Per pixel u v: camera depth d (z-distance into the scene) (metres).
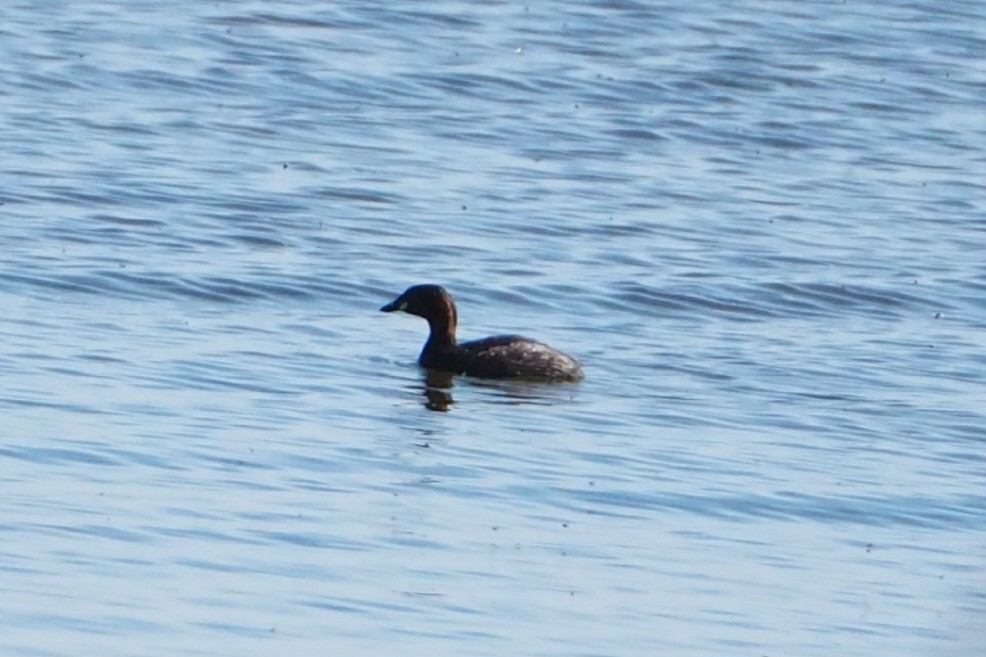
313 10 44.94
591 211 30.91
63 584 13.80
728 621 14.20
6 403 18.69
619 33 44.81
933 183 34.72
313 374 21.09
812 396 21.34
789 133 37.97
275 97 37.88
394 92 38.88
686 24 46.03
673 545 15.98
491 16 45.66
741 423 20.09
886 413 20.77
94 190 29.69
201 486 16.53
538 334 23.97
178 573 14.28
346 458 17.78
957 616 14.55
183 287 24.73
